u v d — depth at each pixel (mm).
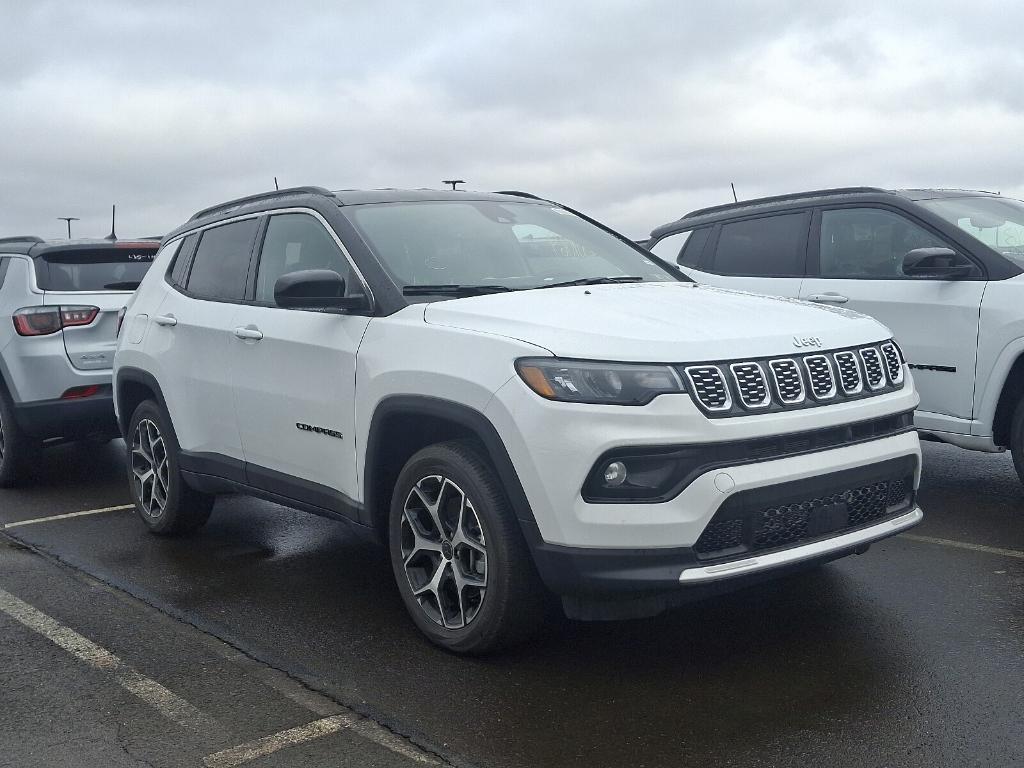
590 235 5465
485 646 4051
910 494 4273
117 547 6023
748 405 3732
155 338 5961
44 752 3445
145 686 3973
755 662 3996
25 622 4746
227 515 6730
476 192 5566
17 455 7688
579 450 3615
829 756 3238
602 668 3998
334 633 4504
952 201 6750
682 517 3580
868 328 4316
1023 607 4453
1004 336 5859
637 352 3697
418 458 4223
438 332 4156
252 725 3605
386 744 3428
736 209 7762
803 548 3787
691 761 3248
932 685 3719
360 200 5090
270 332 5008
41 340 7422
